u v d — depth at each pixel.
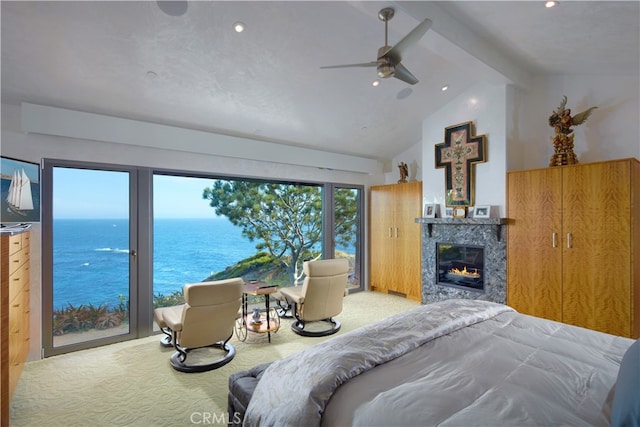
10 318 2.43
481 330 2.18
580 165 3.67
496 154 4.46
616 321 3.40
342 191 6.42
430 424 1.20
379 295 6.12
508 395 1.38
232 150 4.75
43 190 3.50
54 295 3.60
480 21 3.16
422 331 2.04
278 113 4.51
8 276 2.20
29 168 3.36
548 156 4.44
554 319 3.84
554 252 3.85
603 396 1.40
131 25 2.86
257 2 2.87
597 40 3.09
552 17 2.79
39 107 3.40
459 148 4.84
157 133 4.13
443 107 5.10
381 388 1.48
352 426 1.29
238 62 3.50
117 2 2.65
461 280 4.88
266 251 6.57
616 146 3.93
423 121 5.38
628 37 2.93
